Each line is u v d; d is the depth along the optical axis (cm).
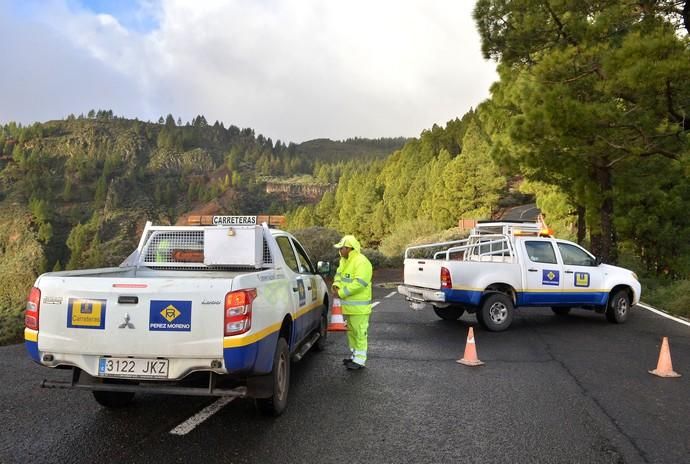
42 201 19475
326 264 763
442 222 5803
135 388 455
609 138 1419
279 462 412
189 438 461
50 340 460
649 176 2011
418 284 1097
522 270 1055
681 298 1373
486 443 455
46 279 470
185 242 646
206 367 446
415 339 946
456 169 5741
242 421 507
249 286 466
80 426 490
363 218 9256
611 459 425
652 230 2134
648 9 1299
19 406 548
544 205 3034
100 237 19638
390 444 451
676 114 1284
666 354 700
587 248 2425
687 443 459
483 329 1055
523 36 1658
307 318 693
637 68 1140
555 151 1717
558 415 530
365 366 738
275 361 510
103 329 451
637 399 586
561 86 1390
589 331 1040
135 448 437
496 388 627
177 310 446
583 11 1496
